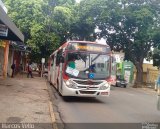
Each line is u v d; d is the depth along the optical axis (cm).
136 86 4691
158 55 4850
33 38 4209
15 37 2455
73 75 1741
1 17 1471
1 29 1817
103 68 1772
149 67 6338
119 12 4325
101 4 4338
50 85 2947
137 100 2228
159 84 1347
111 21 4481
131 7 4394
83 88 1736
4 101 1477
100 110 1514
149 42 4575
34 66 6266
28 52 4650
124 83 4319
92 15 4450
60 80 1931
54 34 4319
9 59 3734
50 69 3120
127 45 4794
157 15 4412
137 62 4816
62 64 1817
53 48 4300
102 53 1783
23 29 4278
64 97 2002
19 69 4772
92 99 2005
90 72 1750
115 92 2914
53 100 1816
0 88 2091
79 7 4559
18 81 2862
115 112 1477
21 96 1738
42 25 4281
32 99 1656
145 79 6306
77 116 1308
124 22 4503
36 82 3000
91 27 4641
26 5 4325
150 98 2562
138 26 4400
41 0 4416
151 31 4222
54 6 4669
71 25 4591
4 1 4494
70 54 1766
